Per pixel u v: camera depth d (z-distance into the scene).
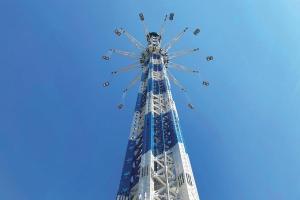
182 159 35.38
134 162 40.31
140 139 44.00
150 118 44.28
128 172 38.59
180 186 32.28
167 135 41.94
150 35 77.00
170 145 39.66
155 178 33.44
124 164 40.28
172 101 49.31
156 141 40.50
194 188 32.06
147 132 41.03
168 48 73.50
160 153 38.19
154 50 71.81
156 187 33.25
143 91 56.81
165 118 45.50
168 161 36.78
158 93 53.00
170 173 34.69
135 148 42.84
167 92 52.03
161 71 62.06
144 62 71.06
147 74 62.66
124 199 34.94
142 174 33.81
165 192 32.16
